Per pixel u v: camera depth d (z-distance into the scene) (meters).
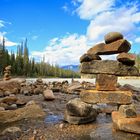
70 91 4.13
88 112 1.67
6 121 1.71
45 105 2.54
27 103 2.36
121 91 1.68
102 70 1.70
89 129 1.47
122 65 1.66
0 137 1.30
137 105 2.50
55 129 1.49
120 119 1.41
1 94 3.37
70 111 1.66
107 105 2.41
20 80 6.30
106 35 1.70
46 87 4.84
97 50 1.73
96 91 1.69
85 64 1.75
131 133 1.33
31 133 1.39
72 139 1.26
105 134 1.34
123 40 1.64
